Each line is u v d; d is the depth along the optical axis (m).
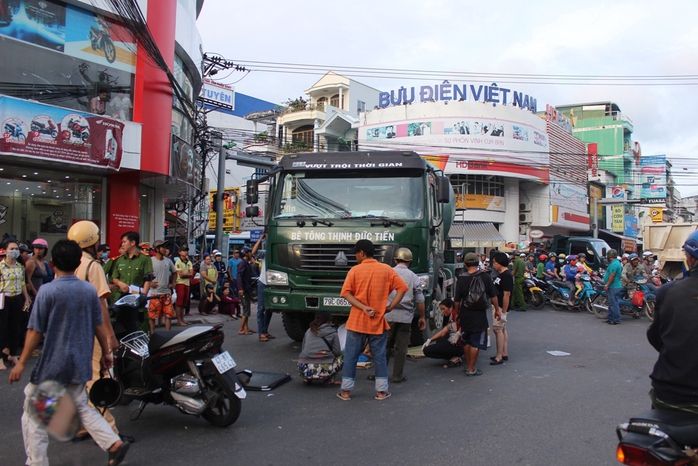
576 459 4.39
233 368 5.28
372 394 6.41
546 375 7.38
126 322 5.40
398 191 8.30
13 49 11.36
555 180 39.12
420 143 34.00
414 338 9.14
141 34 11.38
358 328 6.13
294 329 9.52
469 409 5.79
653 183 57.81
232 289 13.67
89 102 12.44
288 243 8.12
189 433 5.03
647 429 2.73
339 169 8.50
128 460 4.38
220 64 19.16
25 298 7.97
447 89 34.59
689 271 3.13
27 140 10.73
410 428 5.16
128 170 12.99
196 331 5.10
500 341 8.21
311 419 5.45
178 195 18.83
